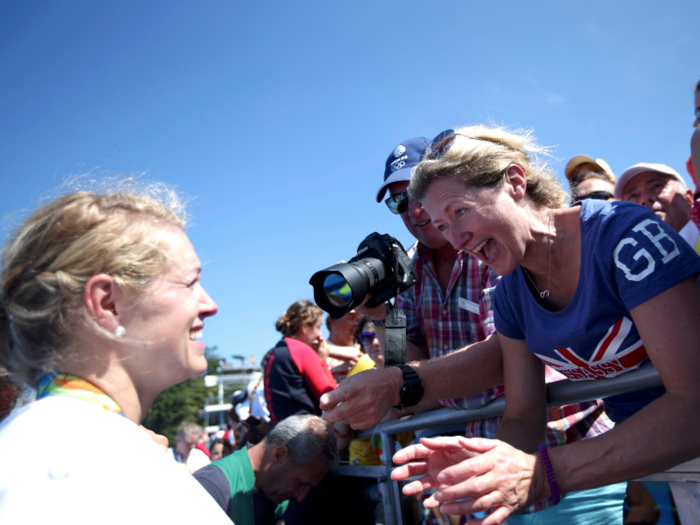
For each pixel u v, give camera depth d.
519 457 1.08
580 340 1.27
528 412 1.45
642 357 1.24
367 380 1.50
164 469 0.75
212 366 40.88
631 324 1.21
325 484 2.76
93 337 0.88
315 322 3.09
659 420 1.03
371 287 1.73
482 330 1.96
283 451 2.33
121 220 0.92
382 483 2.30
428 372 1.58
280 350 2.88
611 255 1.17
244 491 2.27
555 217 1.32
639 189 2.58
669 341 1.05
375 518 2.34
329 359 3.54
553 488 1.08
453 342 2.04
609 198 2.63
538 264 1.33
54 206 0.92
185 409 34.09
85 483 0.68
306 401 2.77
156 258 0.92
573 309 1.27
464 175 1.28
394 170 2.18
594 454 1.07
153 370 0.94
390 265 1.78
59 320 0.85
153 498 0.71
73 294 0.85
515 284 1.46
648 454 1.02
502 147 1.33
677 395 1.04
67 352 0.86
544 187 1.36
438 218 1.36
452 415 1.85
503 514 1.03
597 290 1.20
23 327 0.86
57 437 0.72
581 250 1.25
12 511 0.65
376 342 2.94
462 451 1.15
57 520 0.65
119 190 1.04
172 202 1.08
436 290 2.16
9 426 0.76
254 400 3.86
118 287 0.88
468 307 1.97
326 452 2.38
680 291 1.07
